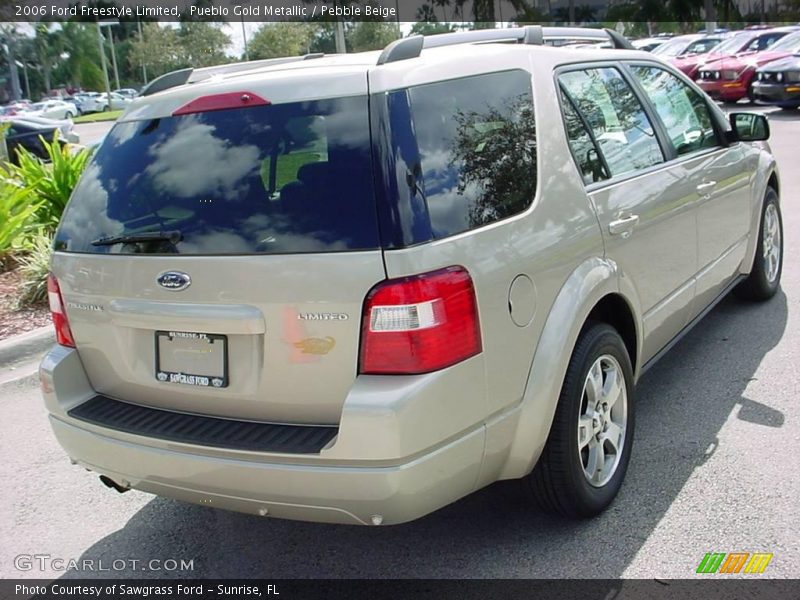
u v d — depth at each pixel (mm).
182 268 2805
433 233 2621
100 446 3029
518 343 2887
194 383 2879
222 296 2736
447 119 2844
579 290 3162
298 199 2697
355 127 2699
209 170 2898
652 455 3859
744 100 20625
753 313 5648
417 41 2941
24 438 4812
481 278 2717
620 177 3693
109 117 44281
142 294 2910
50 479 4285
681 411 4289
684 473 3670
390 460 2531
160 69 45156
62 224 3285
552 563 3131
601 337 3334
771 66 17297
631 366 3697
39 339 6281
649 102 4254
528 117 3219
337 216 2625
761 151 5613
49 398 3217
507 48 3340
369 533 3486
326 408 2688
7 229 8148
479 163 2887
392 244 2555
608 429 3486
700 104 4902
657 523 3316
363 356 2584
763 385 4504
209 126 2980
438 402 2588
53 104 46719
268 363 2711
